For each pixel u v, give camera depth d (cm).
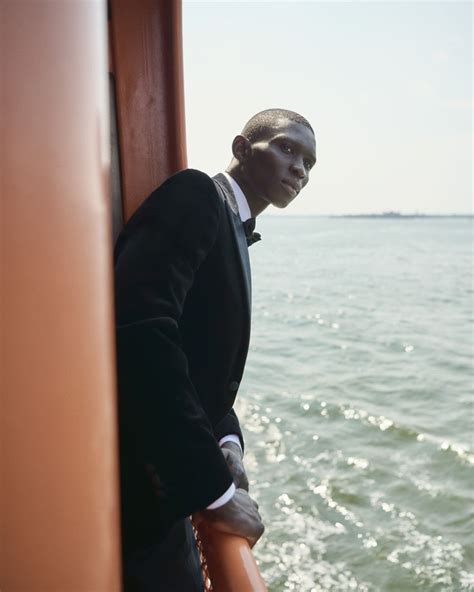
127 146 182
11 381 64
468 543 1244
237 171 175
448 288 6475
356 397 2333
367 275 7550
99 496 69
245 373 2720
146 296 132
